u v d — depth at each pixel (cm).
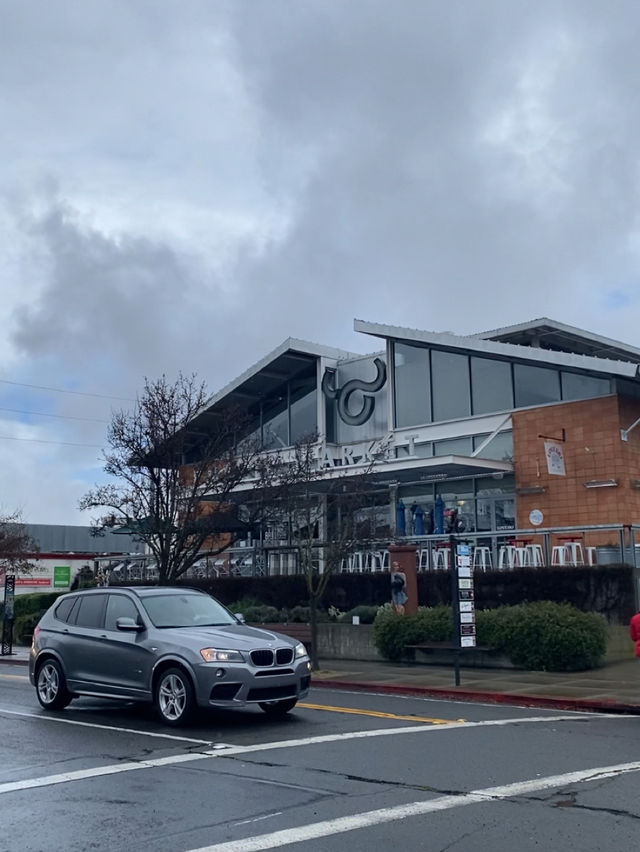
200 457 2558
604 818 693
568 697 1412
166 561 2273
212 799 762
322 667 1936
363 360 2970
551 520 2377
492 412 2566
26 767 900
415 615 1972
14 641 3077
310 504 2208
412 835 652
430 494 2648
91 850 630
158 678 1155
